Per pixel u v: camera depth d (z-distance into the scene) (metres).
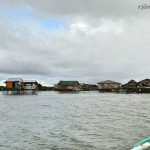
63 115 39.41
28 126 27.67
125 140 20.20
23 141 20.12
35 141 20.09
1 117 36.66
